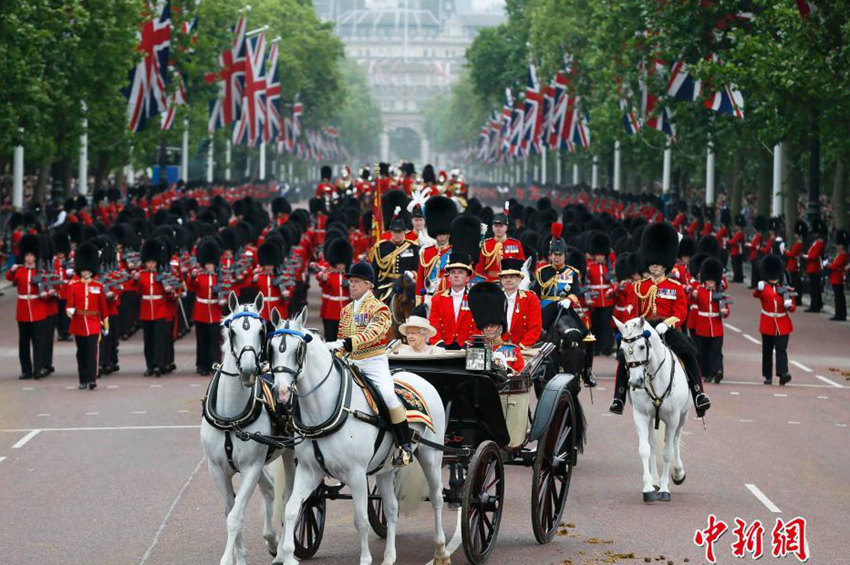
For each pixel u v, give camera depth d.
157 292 92.00
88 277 85.50
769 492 57.34
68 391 85.12
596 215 168.88
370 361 44.62
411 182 154.62
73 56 167.50
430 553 47.38
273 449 44.19
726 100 155.38
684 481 59.38
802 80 126.25
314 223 150.62
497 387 47.00
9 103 144.62
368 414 42.91
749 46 134.88
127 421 73.75
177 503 54.22
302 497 42.31
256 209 155.88
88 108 181.12
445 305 51.56
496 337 50.28
